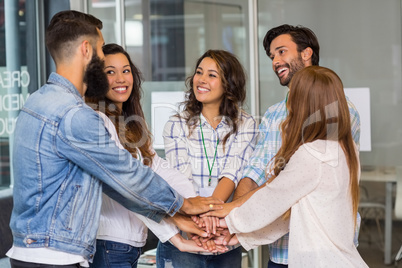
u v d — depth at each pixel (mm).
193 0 4707
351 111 2859
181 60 4766
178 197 2535
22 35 4824
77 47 2250
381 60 4262
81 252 2193
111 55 2861
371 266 4344
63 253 2160
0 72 4625
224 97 3066
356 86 4344
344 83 4375
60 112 2168
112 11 5004
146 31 4883
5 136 4625
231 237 2781
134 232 2688
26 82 4848
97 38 2312
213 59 3027
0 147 4598
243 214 2557
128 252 2662
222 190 2945
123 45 4980
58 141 2158
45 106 2186
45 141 2158
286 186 2350
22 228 2162
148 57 4879
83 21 2287
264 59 4570
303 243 2301
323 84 2365
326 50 4414
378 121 4293
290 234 2346
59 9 4980
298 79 2424
